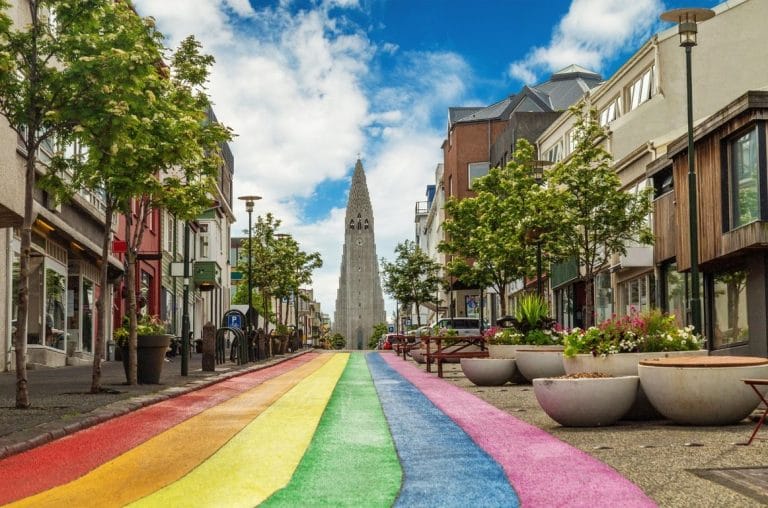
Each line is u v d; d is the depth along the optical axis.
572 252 25.70
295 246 52.25
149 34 13.29
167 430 10.15
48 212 23.75
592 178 25.14
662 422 10.48
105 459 8.01
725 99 31.69
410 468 7.29
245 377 22.00
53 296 26.47
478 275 38.56
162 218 43.97
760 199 20.88
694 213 19.30
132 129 12.95
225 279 69.62
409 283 70.69
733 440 8.55
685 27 19.45
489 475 6.85
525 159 35.34
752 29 31.52
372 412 12.18
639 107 32.50
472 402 13.79
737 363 9.67
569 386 9.95
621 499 5.76
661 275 29.23
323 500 5.96
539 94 68.75
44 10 22.20
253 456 8.06
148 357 17.61
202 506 5.86
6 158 17.22
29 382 17.86
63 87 11.73
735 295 23.67
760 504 5.50
